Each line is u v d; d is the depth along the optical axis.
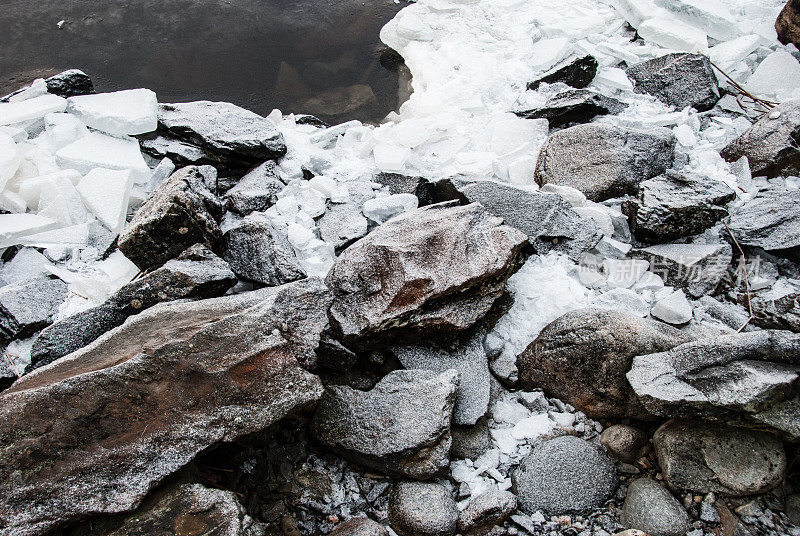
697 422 3.22
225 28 7.60
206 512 2.54
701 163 5.11
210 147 4.89
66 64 6.85
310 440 3.47
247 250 3.97
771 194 4.55
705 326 3.88
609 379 3.48
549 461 3.24
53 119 5.04
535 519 3.09
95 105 5.12
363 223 4.50
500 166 5.17
